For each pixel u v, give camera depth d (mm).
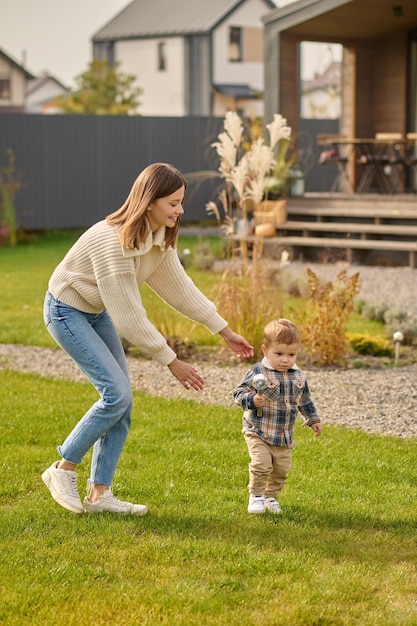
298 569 4680
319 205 18688
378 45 20984
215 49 50594
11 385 8688
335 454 6609
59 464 5434
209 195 26203
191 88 51344
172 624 4148
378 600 4379
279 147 19062
